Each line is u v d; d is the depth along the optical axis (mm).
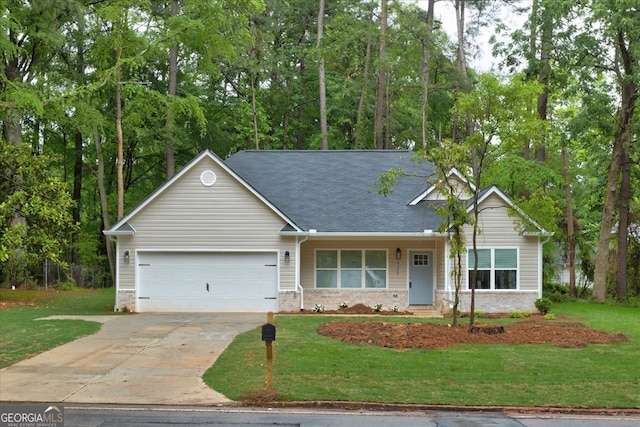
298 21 47438
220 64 41312
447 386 12961
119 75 32219
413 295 26938
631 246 37562
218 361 15148
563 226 37562
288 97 46125
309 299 26484
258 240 25047
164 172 45500
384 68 41438
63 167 46781
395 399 12094
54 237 19594
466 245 25141
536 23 34094
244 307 25031
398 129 47750
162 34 30859
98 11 28656
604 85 36344
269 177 28891
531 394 12531
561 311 26797
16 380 13398
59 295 31938
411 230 25484
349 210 26703
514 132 19047
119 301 24906
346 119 44781
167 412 11219
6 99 25969
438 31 45906
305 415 11203
